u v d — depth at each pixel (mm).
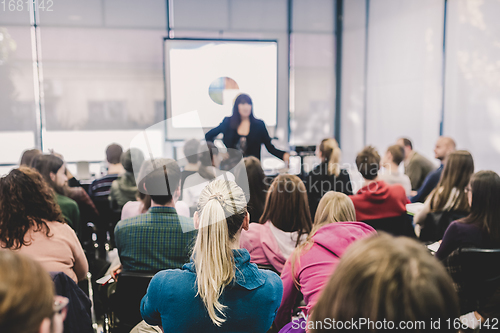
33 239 1362
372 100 6648
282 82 6742
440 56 4918
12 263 539
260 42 6391
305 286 1230
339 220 1382
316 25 6746
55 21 5828
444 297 487
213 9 6355
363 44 6734
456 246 1589
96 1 5930
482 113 4223
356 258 538
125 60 6137
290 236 1594
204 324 904
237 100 3543
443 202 2150
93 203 2629
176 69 6176
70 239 1444
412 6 5461
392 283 488
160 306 914
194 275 917
